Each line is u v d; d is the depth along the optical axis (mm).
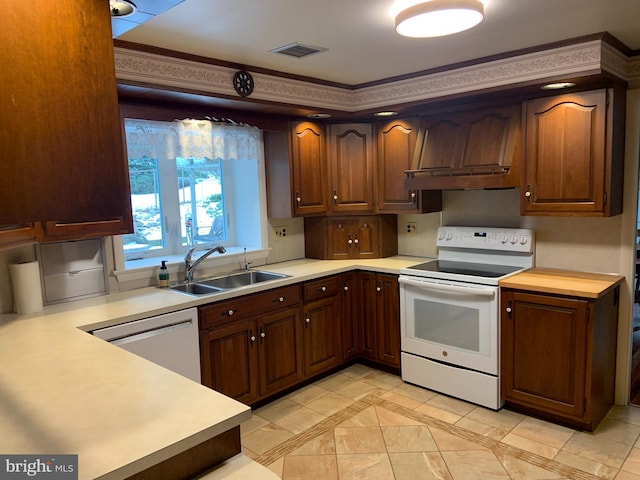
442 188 3318
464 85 3055
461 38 2541
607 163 2715
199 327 2748
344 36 2451
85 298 2799
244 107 3221
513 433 2764
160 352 2545
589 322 2619
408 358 3479
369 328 3744
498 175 3035
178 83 2664
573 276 3006
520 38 2561
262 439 2777
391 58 2910
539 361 2824
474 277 3043
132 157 2896
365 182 3871
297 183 3713
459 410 3068
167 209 3492
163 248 3484
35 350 1889
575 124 2807
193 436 1188
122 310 2508
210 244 3811
